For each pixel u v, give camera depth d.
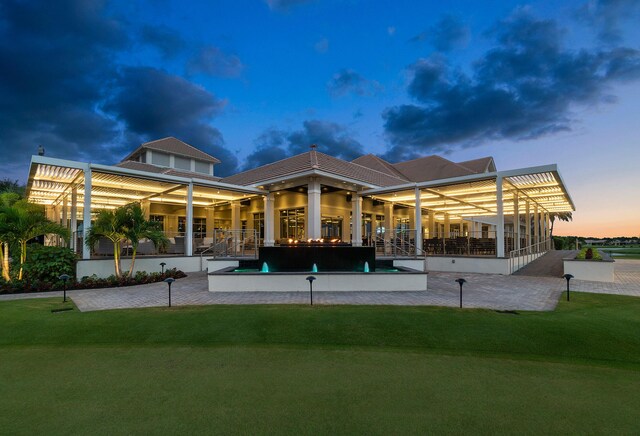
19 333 5.55
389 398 3.35
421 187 16.81
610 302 8.07
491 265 14.32
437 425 2.83
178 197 21.00
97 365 4.26
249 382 3.73
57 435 2.68
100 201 21.98
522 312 6.88
